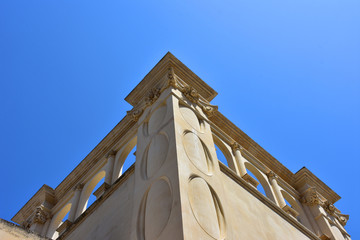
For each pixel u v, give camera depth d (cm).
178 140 1162
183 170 1045
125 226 1117
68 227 1541
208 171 1178
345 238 1889
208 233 924
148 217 999
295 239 1427
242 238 1117
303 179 2081
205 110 1552
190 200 972
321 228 1831
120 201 1262
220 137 1784
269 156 2005
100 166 1855
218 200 1081
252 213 1304
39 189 2116
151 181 1096
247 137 1928
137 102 1697
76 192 1850
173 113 1288
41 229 1908
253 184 1575
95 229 1288
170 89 1454
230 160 1694
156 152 1195
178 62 1655
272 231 1319
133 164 1342
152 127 1357
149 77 1675
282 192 1938
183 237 834
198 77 1692
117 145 1811
